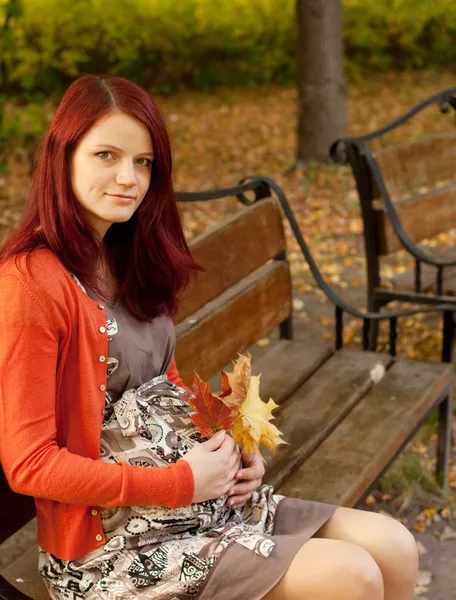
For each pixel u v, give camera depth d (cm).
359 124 992
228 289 299
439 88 1178
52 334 158
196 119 1006
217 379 349
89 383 166
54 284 161
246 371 186
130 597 165
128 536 167
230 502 183
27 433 156
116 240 187
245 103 1098
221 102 1102
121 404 175
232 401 180
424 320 476
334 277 553
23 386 155
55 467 157
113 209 170
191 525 174
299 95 784
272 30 1178
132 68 1118
